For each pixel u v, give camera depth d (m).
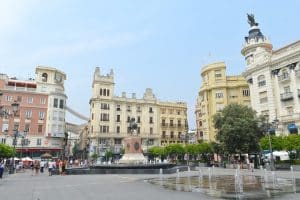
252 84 58.31
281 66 51.72
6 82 67.50
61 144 70.56
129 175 30.03
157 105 90.81
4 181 24.66
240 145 46.16
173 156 74.62
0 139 63.56
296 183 19.67
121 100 85.62
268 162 45.19
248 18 65.38
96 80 83.69
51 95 70.38
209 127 75.69
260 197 13.08
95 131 80.12
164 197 13.51
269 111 53.41
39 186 19.83
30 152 65.44
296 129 48.03
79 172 33.22
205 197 13.30
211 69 76.94
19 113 66.38
